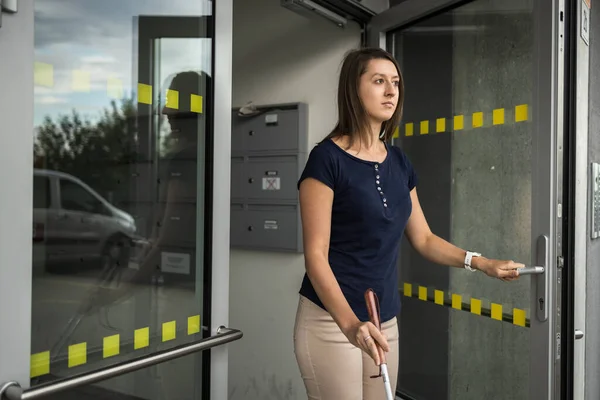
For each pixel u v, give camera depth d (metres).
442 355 2.55
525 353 2.17
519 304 2.18
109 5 1.44
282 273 3.21
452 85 2.46
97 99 1.42
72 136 1.36
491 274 1.94
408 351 2.74
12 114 1.22
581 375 2.42
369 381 1.85
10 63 1.21
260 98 3.27
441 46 2.50
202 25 1.70
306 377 1.80
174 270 1.64
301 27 3.12
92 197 1.42
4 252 1.21
